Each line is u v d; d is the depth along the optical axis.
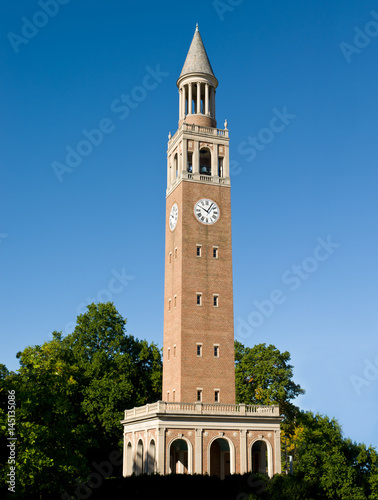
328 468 65.69
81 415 89.06
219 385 75.38
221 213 82.06
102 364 95.06
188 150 82.69
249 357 99.38
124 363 97.06
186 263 78.31
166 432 66.88
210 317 77.50
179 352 75.12
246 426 69.94
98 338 102.69
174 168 86.00
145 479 60.53
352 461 68.81
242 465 68.44
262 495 56.22
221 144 84.94
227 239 81.44
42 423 51.00
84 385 91.19
